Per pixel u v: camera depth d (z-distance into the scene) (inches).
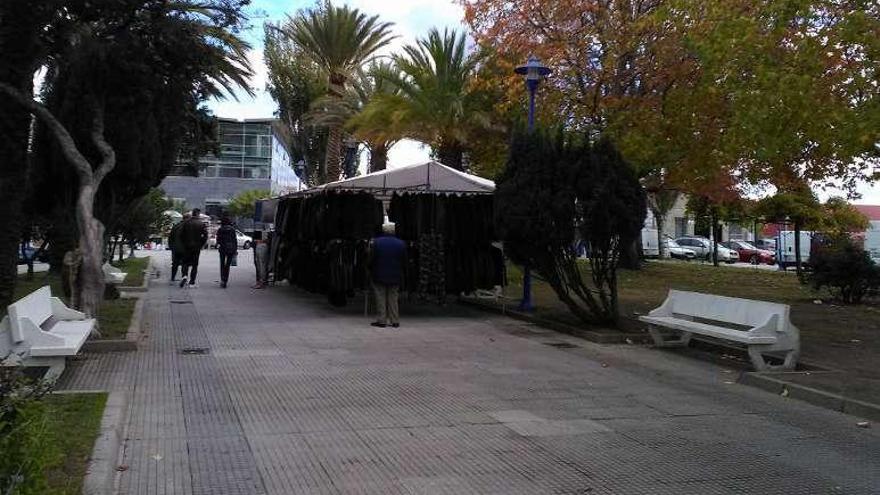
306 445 230.8
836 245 773.9
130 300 577.3
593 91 738.2
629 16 712.4
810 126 420.5
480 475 208.1
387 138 976.9
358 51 1167.0
